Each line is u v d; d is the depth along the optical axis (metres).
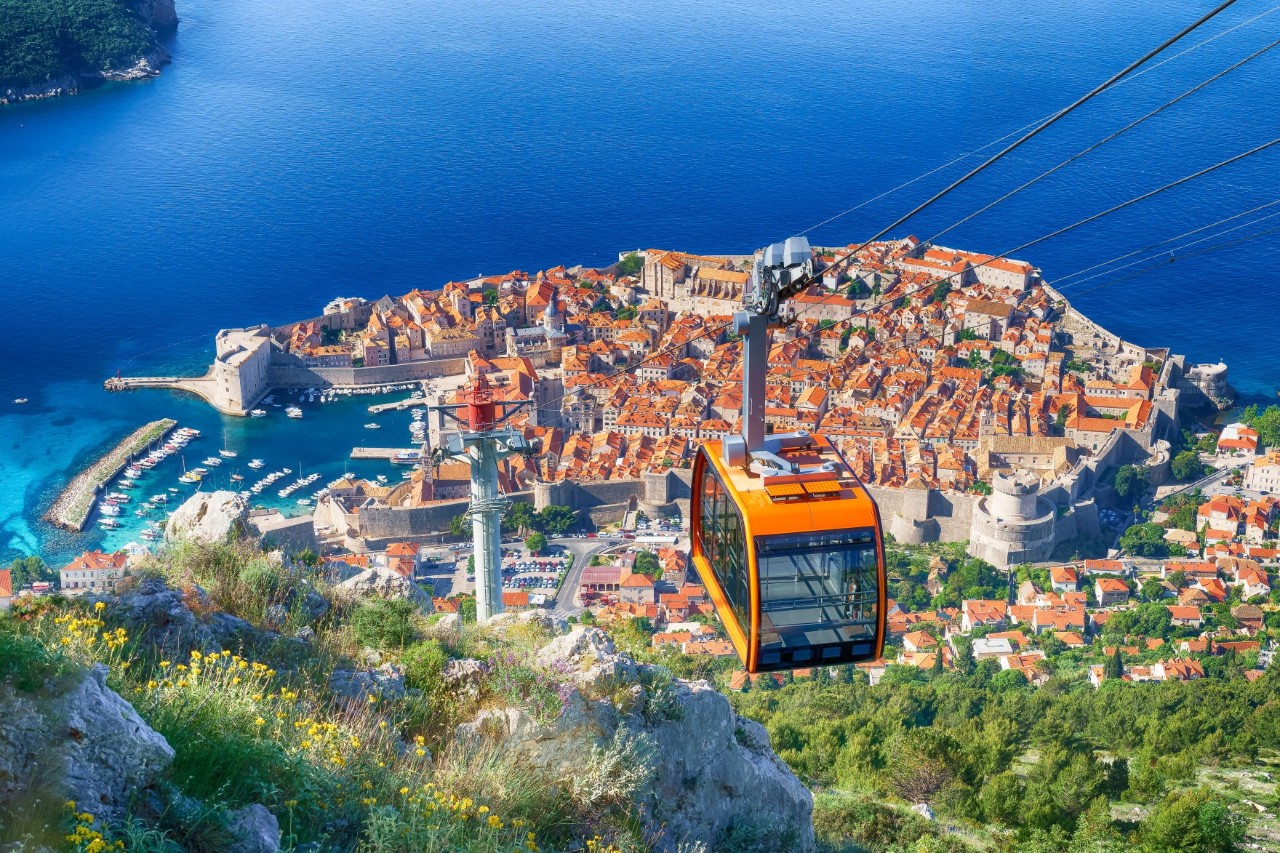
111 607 28.78
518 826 25.19
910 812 64.44
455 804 24.45
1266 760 87.19
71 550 177.50
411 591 38.88
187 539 35.03
